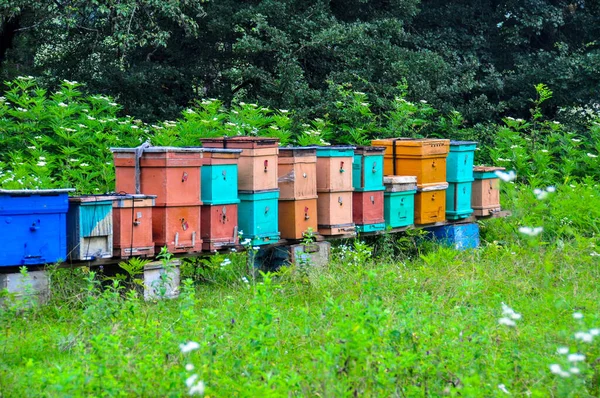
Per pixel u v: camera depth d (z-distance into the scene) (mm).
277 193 11289
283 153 11445
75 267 9344
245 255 11570
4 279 8820
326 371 5730
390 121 19922
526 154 20250
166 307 9102
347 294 9469
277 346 6977
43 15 21734
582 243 12047
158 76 23109
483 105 24000
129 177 10133
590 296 9430
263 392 5273
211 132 16438
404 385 5949
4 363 6789
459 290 9531
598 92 25391
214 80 25094
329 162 11891
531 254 11578
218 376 6008
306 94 21453
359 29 22719
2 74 24359
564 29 28188
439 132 22547
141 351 6484
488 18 27406
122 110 23000
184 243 10180
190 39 24188
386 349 6410
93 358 6148
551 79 24922
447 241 13969
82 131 15578
